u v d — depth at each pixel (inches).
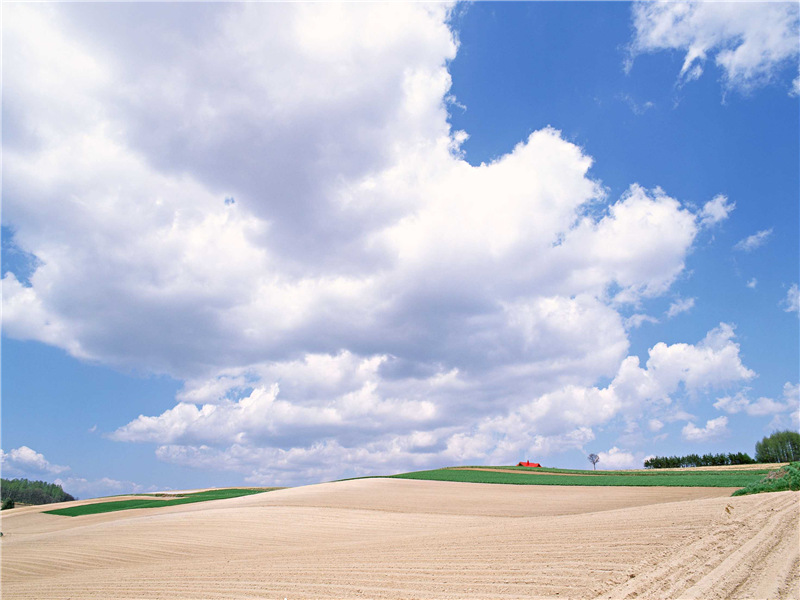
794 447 3597.4
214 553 891.4
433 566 519.2
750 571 369.7
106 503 2630.4
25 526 2020.2
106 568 820.6
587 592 359.9
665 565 405.7
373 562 585.0
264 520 1317.7
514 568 462.9
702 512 652.1
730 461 3816.4
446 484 2283.5
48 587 670.5
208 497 2564.0
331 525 1184.8
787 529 497.7
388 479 2571.4
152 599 521.7
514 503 1537.9
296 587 498.3
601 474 2773.1
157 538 1120.2
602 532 595.5
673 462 4008.4
